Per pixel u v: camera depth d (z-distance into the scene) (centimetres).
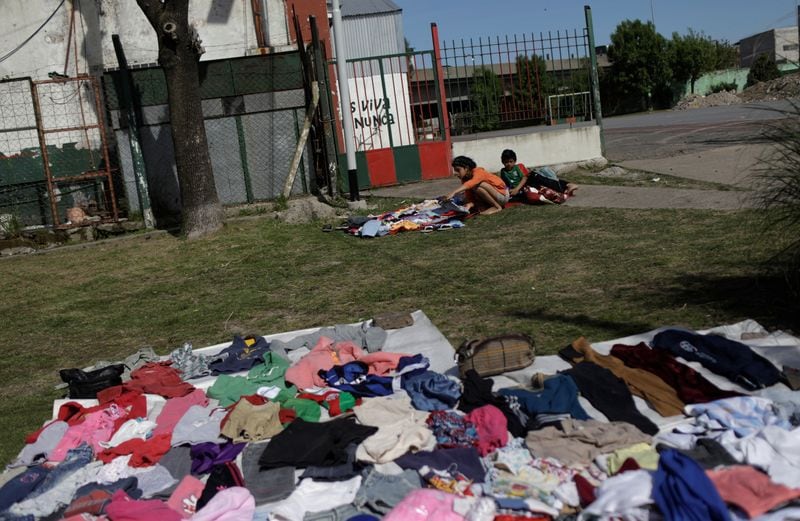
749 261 725
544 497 359
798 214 576
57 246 1244
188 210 1183
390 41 2530
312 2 1839
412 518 349
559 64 1527
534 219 1073
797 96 630
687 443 395
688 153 1562
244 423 462
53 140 1490
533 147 1505
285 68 1398
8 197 1400
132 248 1169
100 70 1556
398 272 873
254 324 746
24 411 582
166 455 455
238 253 1060
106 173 1323
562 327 619
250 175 1415
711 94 4928
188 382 571
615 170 1413
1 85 1447
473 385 475
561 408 439
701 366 487
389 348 598
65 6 1545
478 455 408
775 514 321
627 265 781
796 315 575
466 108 1556
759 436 380
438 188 1396
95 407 528
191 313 813
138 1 1117
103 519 385
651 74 5256
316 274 909
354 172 1312
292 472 412
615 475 362
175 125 1160
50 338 784
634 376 474
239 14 1606
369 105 1491
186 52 1141
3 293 995
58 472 441
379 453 407
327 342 596
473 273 829
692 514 321
